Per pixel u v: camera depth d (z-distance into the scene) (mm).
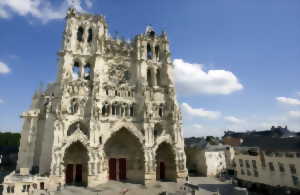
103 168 64062
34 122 66250
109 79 72625
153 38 82250
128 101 70875
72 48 70562
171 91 75875
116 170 67312
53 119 63062
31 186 49969
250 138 71125
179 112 73750
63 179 58406
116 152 68562
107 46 75688
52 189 53719
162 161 72125
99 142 62906
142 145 65625
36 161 64250
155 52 82562
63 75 65250
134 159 68375
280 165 50062
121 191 54500
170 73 78750
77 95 65500
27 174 54656
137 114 70812
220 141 105000
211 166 81250
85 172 62688
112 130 64062
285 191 47781
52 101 66125
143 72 75000
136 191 55406
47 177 54312
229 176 77188
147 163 63906
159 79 80188
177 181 66125
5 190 47094
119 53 77000
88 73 75375
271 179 52000
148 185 61344
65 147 57906
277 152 51438
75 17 74375
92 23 76500
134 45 79625
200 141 93625
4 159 94812
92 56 71875
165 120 73438
